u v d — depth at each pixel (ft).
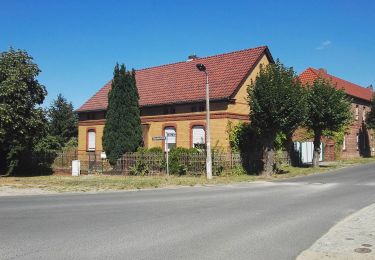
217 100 98.12
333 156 138.00
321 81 105.09
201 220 35.68
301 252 25.25
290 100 81.30
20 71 86.38
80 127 132.67
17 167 98.12
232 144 97.40
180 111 106.52
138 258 23.73
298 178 81.05
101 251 25.21
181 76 116.88
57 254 24.49
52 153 105.50
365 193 55.72
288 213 39.50
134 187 65.82
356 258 23.94
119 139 93.86
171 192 58.18
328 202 47.21
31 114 87.66
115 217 36.96
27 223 34.06
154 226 32.96
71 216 37.45
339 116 102.47
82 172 95.81
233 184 70.59
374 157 160.15
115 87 95.30
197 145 97.76
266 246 26.73
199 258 23.84
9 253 24.68
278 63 85.05
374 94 163.22
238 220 35.76
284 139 108.27
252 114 84.74
